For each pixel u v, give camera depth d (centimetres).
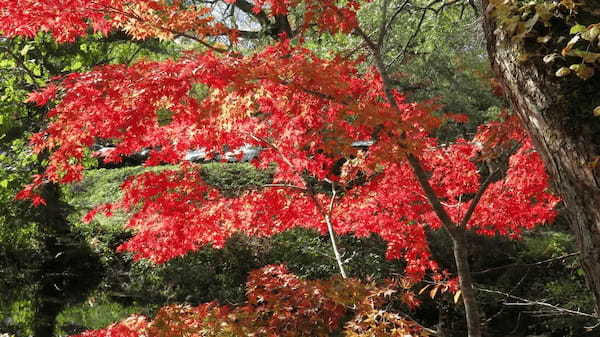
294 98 370
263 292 368
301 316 338
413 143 324
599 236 193
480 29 894
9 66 825
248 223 456
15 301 1023
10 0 298
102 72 306
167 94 295
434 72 1130
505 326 893
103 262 1201
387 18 885
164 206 444
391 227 488
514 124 366
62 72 926
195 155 1553
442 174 486
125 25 349
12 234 1095
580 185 195
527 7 207
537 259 992
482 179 686
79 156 356
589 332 793
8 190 885
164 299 998
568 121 194
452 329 841
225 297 955
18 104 849
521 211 464
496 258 1023
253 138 455
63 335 866
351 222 500
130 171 1634
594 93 192
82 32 338
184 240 460
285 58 349
